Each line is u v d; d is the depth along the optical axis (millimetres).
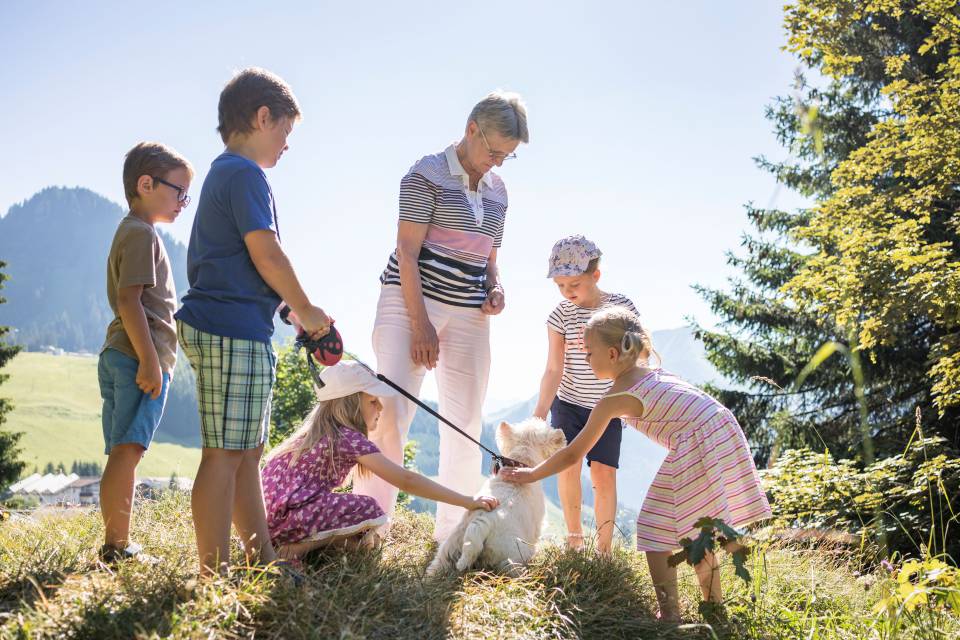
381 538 3664
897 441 13672
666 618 3197
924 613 3029
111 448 3299
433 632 2574
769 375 17781
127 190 3494
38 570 2807
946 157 10875
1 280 30125
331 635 2387
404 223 4184
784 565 4094
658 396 3514
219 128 3119
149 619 2248
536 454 3938
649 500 3484
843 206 12109
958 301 9852
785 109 18594
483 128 4082
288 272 2869
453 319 4328
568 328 4734
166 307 3553
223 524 2754
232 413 2795
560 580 3262
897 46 15836
